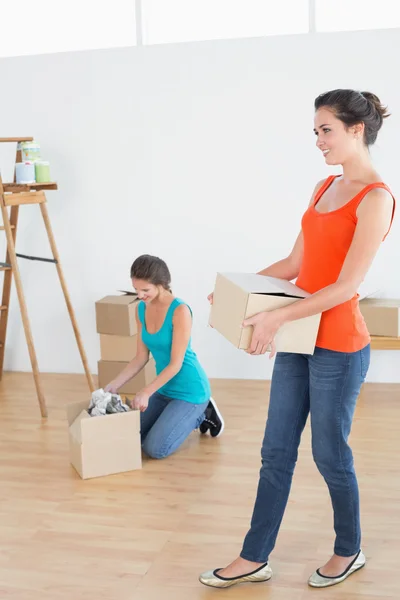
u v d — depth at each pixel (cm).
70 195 447
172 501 279
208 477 300
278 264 230
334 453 206
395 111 400
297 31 412
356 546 219
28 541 253
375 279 418
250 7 417
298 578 224
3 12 446
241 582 222
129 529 259
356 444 331
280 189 420
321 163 413
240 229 429
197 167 428
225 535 252
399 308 385
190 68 420
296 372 208
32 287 462
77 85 435
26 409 396
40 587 223
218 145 423
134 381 405
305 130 411
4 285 447
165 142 429
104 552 243
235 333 198
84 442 299
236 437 344
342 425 204
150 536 253
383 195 190
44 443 345
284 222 423
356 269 189
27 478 305
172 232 438
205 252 436
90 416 310
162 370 332
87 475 302
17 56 440
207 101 420
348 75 403
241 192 425
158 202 437
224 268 435
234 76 415
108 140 437
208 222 432
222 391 418
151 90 426
